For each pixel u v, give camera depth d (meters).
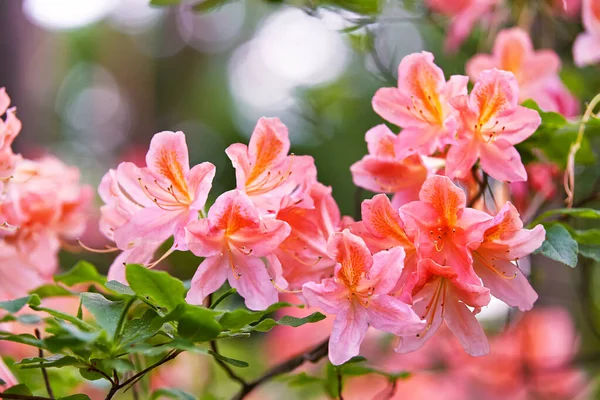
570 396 1.24
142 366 0.95
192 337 0.79
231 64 2.98
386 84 1.08
